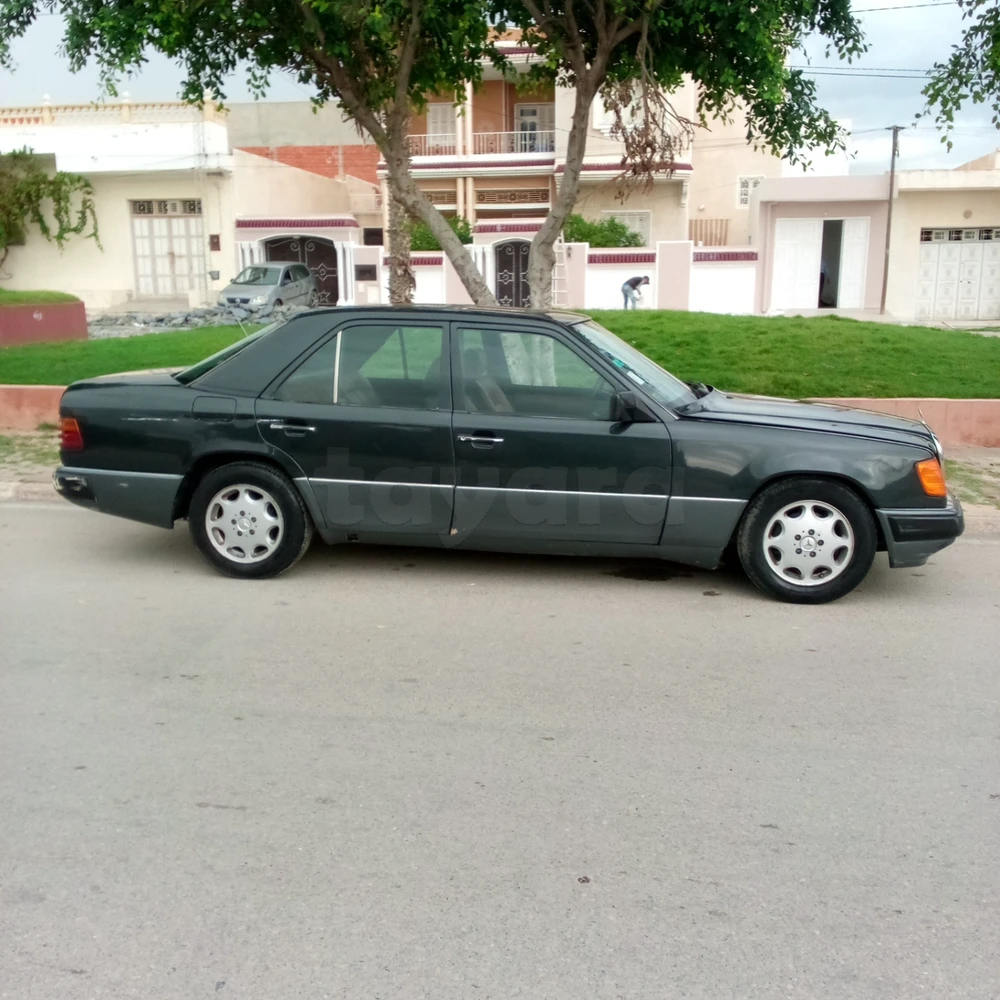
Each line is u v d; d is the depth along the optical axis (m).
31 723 4.29
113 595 5.96
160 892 3.14
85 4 8.80
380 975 2.78
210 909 3.06
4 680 4.72
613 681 4.80
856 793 3.79
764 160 31.78
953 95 8.36
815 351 12.68
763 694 4.68
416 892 3.15
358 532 6.13
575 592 6.12
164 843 3.41
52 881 3.19
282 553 6.17
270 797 3.71
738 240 32.16
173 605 5.79
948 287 27.98
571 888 3.18
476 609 5.79
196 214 29.88
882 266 27.97
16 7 8.77
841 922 3.04
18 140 29.31
